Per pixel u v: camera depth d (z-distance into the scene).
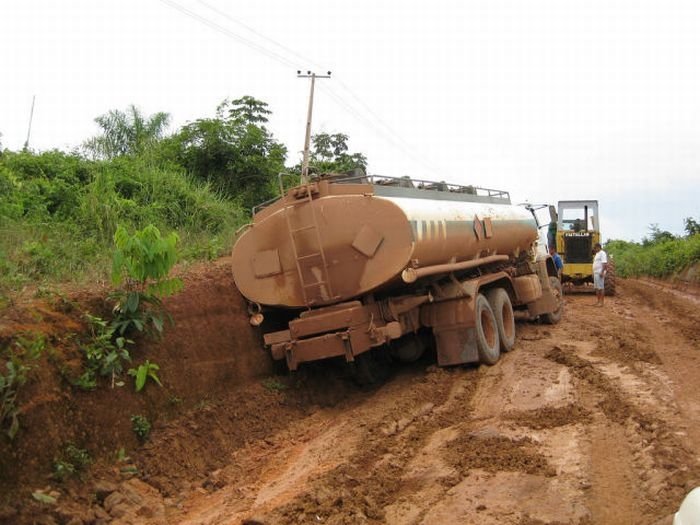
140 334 7.57
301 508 5.72
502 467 6.34
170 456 6.89
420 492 6.00
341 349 8.66
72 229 10.52
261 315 9.23
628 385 8.77
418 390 9.28
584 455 6.49
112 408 6.72
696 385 8.69
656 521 5.05
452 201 11.15
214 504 6.32
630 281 28.22
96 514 5.77
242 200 16.39
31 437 5.79
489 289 11.95
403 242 8.63
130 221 11.68
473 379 9.65
